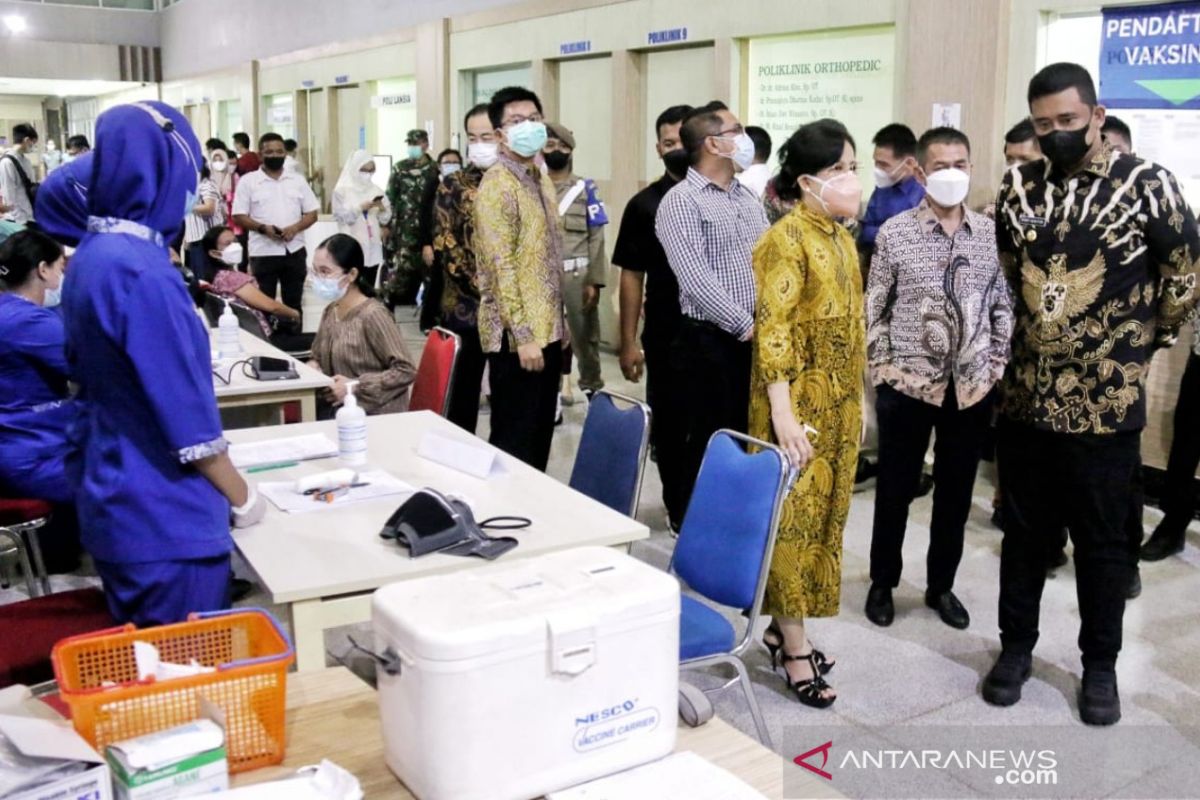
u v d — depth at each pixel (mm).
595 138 8352
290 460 2863
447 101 10359
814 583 2893
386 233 10062
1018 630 3043
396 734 1436
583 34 8117
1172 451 4059
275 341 5484
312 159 14656
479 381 4602
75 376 2051
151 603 2061
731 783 1454
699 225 3492
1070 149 2613
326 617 2068
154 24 21359
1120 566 2877
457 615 1374
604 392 3006
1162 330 2836
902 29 5504
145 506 2014
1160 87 4527
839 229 2797
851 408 2803
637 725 1474
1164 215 2629
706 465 2570
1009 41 4973
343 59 12938
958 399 3238
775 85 6625
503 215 3645
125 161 1944
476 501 2537
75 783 1287
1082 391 2758
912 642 3402
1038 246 2754
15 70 20062
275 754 1529
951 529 3492
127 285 1912
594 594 1442
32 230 3693
